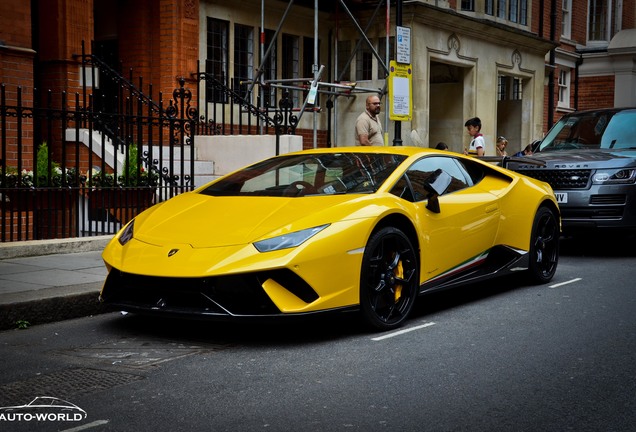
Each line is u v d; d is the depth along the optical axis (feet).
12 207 25.86
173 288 16.26
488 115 61.87
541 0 68.54
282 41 51.13
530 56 67.62
